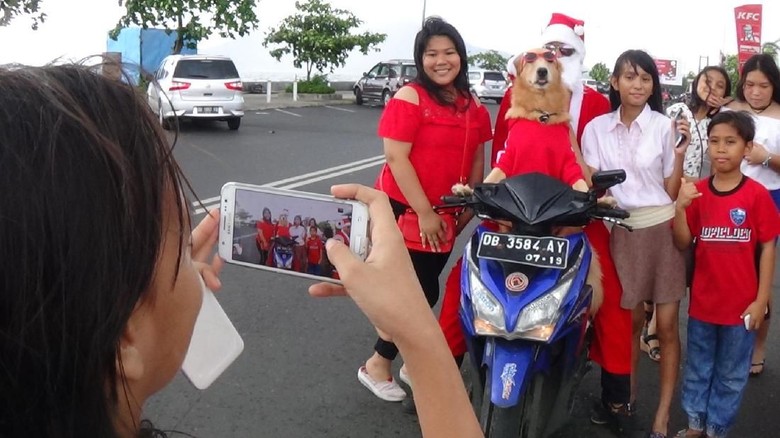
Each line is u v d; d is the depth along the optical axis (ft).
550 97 11.46
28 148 2.00
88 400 2.16
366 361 14.66
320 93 93.40
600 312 11.82
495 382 9.27
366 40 98.73
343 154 44.34
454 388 3.25
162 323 2.48
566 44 13.42
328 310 17.22
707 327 11.50
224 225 4.57
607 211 9.96
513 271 9.68
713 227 11.15
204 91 52.34
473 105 12.27
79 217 2.02
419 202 11.76
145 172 2.25
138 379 2.43
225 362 3.69
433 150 11.85
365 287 3.21
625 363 11.87
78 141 2.06
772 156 14.11
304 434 11.95
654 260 11.76
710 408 11.66
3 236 1.95
